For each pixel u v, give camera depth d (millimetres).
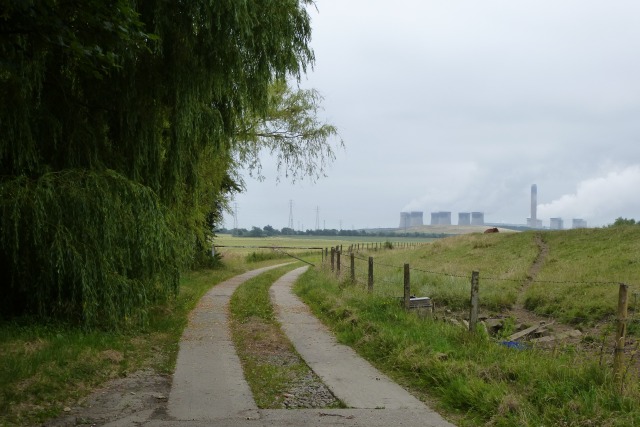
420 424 5520
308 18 13109
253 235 158125
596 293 17750
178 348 9414
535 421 5375
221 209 28375
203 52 11070
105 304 9438
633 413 5316
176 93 10953
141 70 10961
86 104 10734
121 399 6199
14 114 8945
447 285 20688
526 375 6711
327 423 5504
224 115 12828
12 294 10047
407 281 12680
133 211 10008
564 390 6082
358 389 6895
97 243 9312
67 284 9445
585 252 27719
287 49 12414
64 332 9062
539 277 22766
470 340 9078
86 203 9172
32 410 5582
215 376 7488
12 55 8273
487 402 5902
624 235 29391
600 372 6406
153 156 11453
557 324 15969
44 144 10055
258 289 20062
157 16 9961
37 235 8695
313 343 10094
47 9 6617
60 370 6941
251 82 12086
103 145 10938
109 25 6883
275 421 5539
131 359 8227
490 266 28453
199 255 27828
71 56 8180
